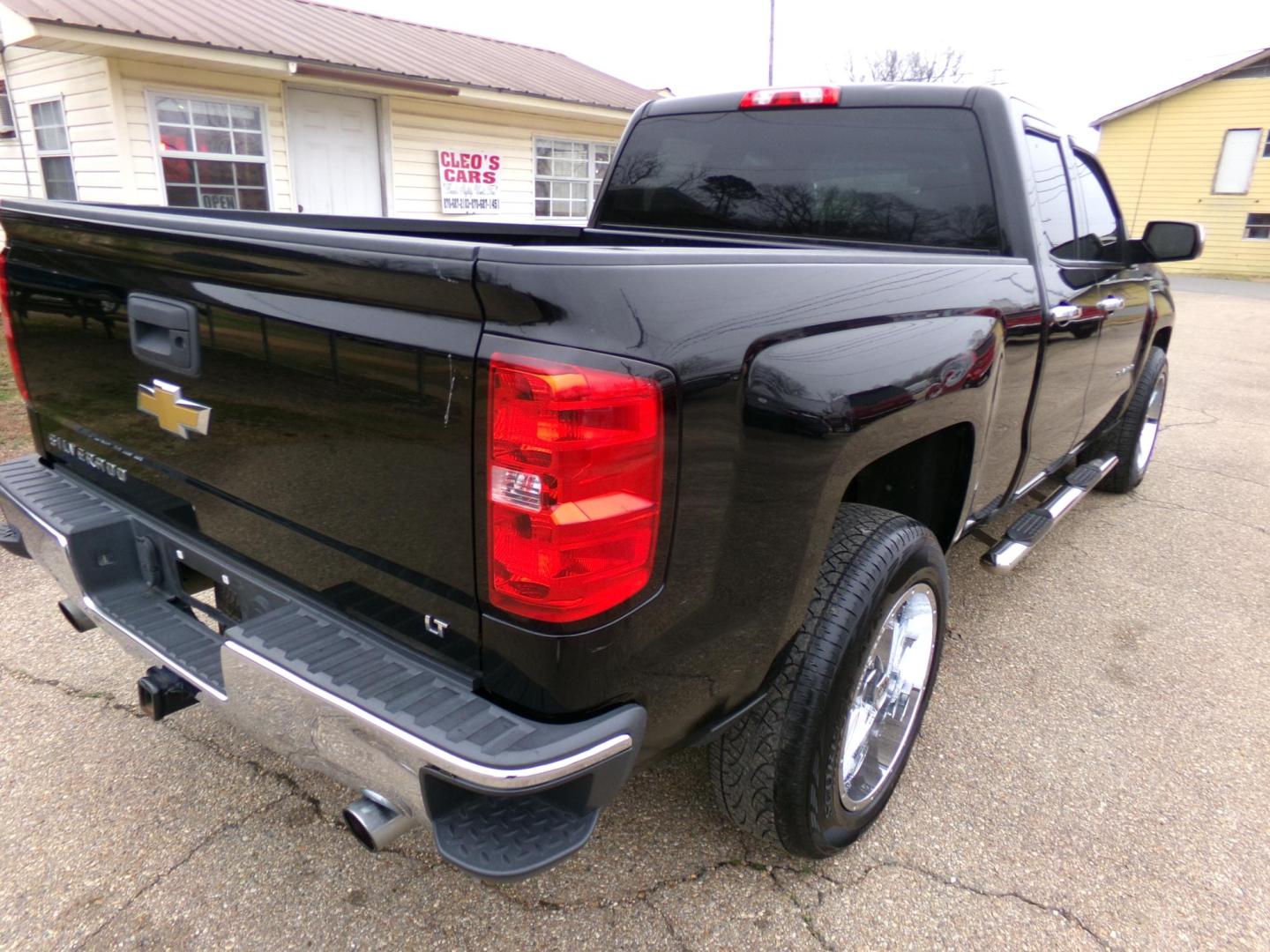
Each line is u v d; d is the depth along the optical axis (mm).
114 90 8297
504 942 1923
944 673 3090
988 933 1981
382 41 11500
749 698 1812
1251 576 3979
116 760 2473
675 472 1431
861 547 1978
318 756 1599
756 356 1554
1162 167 26516
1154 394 4887
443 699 1502
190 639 1974
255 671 1601
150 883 2051
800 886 2102
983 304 2301
